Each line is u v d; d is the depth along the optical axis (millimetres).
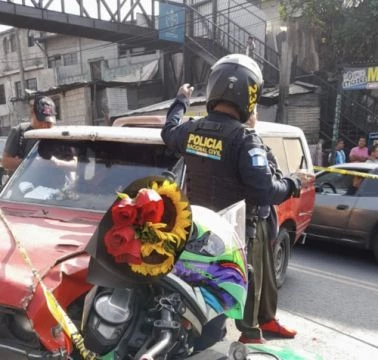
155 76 22438
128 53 25312
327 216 6836
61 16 17969
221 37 19969
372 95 16438
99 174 3027
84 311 1710
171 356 1763
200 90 19188
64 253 2012
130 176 2973
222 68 2564
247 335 3127
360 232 6531
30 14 17344
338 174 7160
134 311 1731
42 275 1809
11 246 2064
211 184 2568
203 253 1836
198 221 1873
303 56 18109
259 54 19094
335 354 3699
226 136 2479
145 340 1706
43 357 1700
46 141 3279
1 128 34094
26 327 1792
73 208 2846
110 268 1531
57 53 29422
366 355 3707
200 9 20609
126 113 18500
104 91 20891
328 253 7066
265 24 19266
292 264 6367
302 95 15992
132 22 20328
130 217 1466
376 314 4562
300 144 5539
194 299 1758
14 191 3062
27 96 24391
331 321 4359
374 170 6797
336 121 13367
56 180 3062
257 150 2400
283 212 4801
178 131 2756
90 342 1655
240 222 2238
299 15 18531
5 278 1766
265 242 3070
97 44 26969
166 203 1585
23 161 3254
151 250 1505
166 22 19078
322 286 5402
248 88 2527
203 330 1998
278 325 3936
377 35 16656
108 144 3129
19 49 27891
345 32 16781
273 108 15719
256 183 2381
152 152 3039
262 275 3076
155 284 1729
